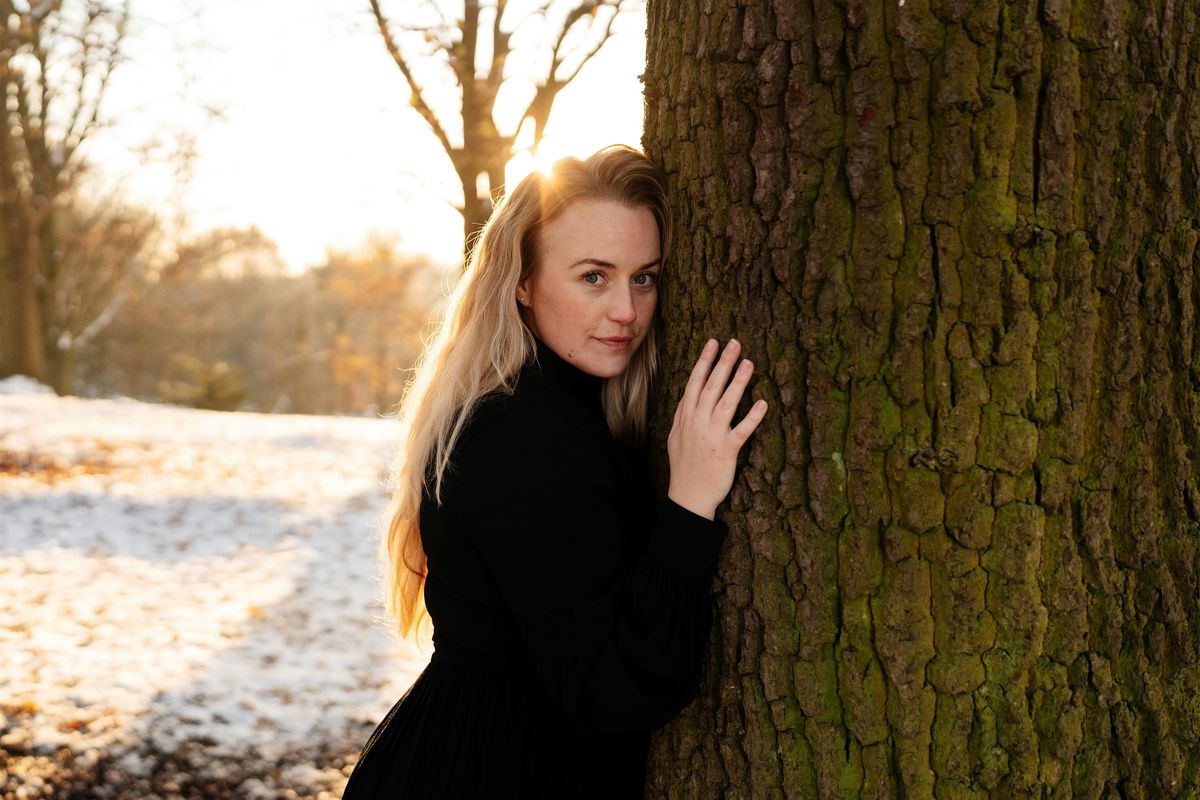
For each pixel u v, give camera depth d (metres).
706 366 1.56
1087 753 1.44
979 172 1.36
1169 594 1.43
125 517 8.16
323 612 5.86
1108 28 1.34
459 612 1.69
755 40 1.47
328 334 41.47
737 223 1.52
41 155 20.03
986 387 1.39
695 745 1.62
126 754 3.78
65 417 14.34
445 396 1.70
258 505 8.95
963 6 1.34
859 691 1.46
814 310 1.46
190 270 28.56
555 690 1.52
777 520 1.51
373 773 1.77
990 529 1.41
